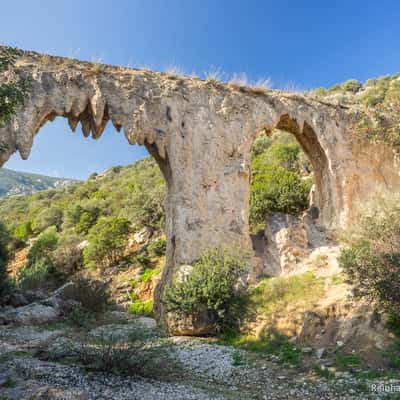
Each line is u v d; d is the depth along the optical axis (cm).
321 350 685
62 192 5919
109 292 1549
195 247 1073
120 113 1073
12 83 605
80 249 2542
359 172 1404
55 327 1123
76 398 450
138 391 507
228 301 922
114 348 642
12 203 6216
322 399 505
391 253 696
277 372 636
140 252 2292
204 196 1134
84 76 1070
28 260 2691
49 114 1036
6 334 970
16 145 920
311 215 1462
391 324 690
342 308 784
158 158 1164
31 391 462
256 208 1630
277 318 854
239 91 1301
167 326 967
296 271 1095
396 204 853
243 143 1217
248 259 1102
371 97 2381
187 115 1176
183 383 580
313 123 1379
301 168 2348
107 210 3403
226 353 760
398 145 1453
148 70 1219
